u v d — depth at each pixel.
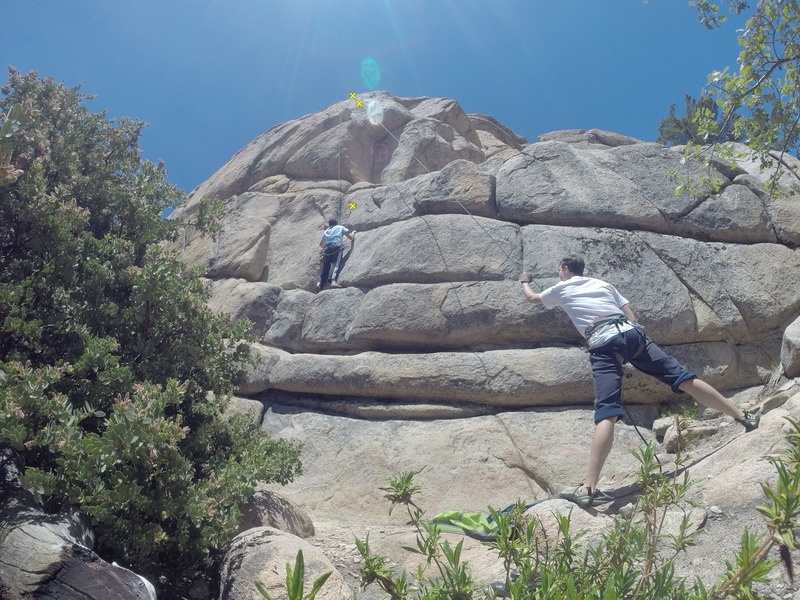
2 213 6.03
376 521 6.57
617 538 2.63
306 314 9.01
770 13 7.18
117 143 7.64
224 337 6.72
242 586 4.26
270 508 5.73
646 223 8.46
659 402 7.50
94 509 4.31
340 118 12.61
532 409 7.35
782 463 2.10
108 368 5.26
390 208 9.55
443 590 2.39
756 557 2.00
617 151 9.07
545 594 2.14
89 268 5.96
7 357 5.52
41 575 3.65
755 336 7.90
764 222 8.55
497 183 8.97
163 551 4.68
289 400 8.30
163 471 4.68
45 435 4.46
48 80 7.26
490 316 7.83
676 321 7.72
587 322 5.60
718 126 7.51
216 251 10.50
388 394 7.73
